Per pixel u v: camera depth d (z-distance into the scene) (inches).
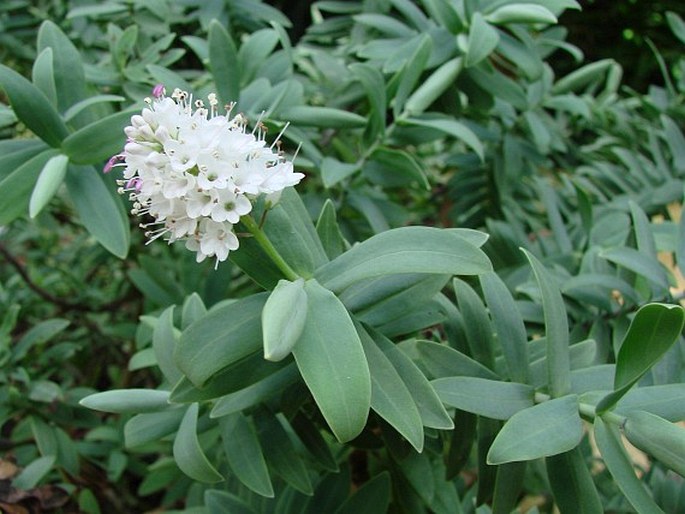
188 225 4.9
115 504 11.5
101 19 11.4
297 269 5.3
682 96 12.7
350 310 5.7
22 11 12.6
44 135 6.8
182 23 12.0
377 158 8.8
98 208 6.9
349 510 6.5
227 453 6.2
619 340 7.1
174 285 10.5
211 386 5.5
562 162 12.8
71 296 14.3
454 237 5.0
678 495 6.8
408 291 5.9
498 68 11.9
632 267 6.8
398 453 6.4
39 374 10.7
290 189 5.9
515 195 12.3
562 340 5.6
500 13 8.6
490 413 5.5
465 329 6.5
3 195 6.6
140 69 9.4
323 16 16.5
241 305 5.2
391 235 5.2
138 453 11.5
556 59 23.0
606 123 13.2
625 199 10.3
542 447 4.9
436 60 9.1
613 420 5.1
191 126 5.0
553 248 9.8
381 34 11.3
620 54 23.1
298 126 8.8
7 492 7.6
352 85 10.4
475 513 7.2
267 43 9.1
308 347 4.7
